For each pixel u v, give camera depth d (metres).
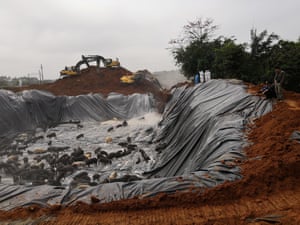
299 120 6.69
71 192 4.95
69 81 31.28
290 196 4.27
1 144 13.81
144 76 31.75
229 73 17.39
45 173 9.05
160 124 15.80
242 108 9.05
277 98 9.17
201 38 24.53
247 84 12.40
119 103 23.45
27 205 4.56
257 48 18.62
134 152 11.74
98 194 4.80
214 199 4.43
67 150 12.58
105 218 4.18
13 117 17.53
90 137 15.26
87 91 28.81
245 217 3.88
